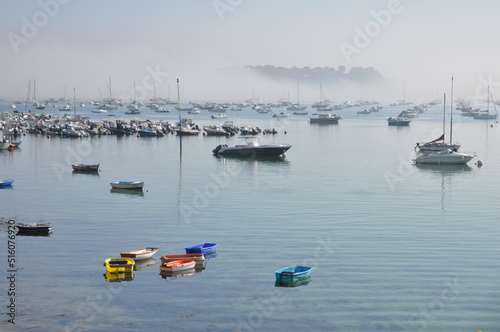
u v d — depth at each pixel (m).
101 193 69.69
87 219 56.12
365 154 114.19
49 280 39.81
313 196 67.69
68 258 44.28
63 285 39.00
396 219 55.72
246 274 40.91
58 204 63.09
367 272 40.84
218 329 32.88
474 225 53.25
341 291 37.72
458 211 59.28
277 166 95.69
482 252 45.03
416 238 48.88
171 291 38.03
